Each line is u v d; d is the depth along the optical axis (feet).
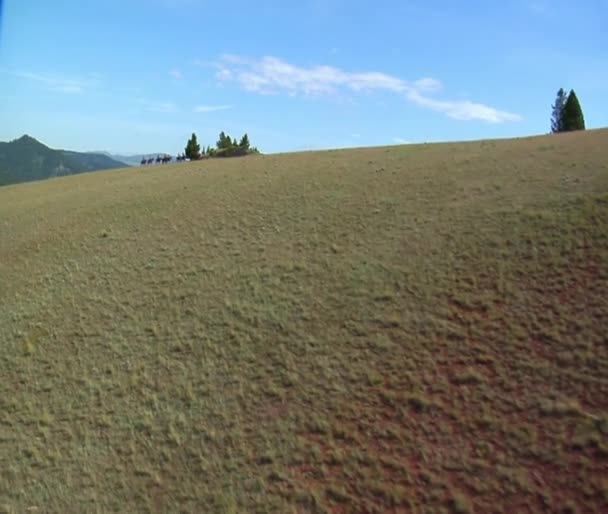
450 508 27.71
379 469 30.76
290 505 29.84
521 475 28.45
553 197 55.52
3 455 36.78
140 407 39.75
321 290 49.88
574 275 42.78
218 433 35.94
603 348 35.06
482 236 51.60
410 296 45.70
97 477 33.99
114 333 49.73
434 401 34.45
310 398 37.32
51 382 44.14
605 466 27.71
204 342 45.98
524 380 34.35
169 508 31.04
